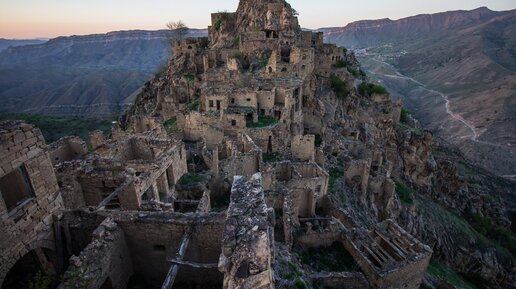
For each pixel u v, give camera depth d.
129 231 17.59
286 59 67.50
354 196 49.16
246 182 14.09
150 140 33.69
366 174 51.41
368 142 70.94
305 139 49.47
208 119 52.22
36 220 16.77
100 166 26.47
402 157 84.88
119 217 17.50
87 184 25.12
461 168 116.94
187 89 72.12
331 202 38.56
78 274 14.41
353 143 63.19
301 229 31.47
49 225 17.64
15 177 16.16
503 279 67.94
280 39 73.12
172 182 31.58
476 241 71.88
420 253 27.48
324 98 71.31
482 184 112.50
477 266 66.62
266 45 73.12
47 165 17.45
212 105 53.53
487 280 65.12
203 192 31.14
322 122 63.25
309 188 35.22
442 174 92.94
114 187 25.08
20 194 16.58
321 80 75.75
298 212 35.22
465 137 194.88
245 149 43.88
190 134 54.41
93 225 18.08
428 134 87.25
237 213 11.83
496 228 86.94
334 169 52.81
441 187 91.50
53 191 18.00
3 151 14.73
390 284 25.92
